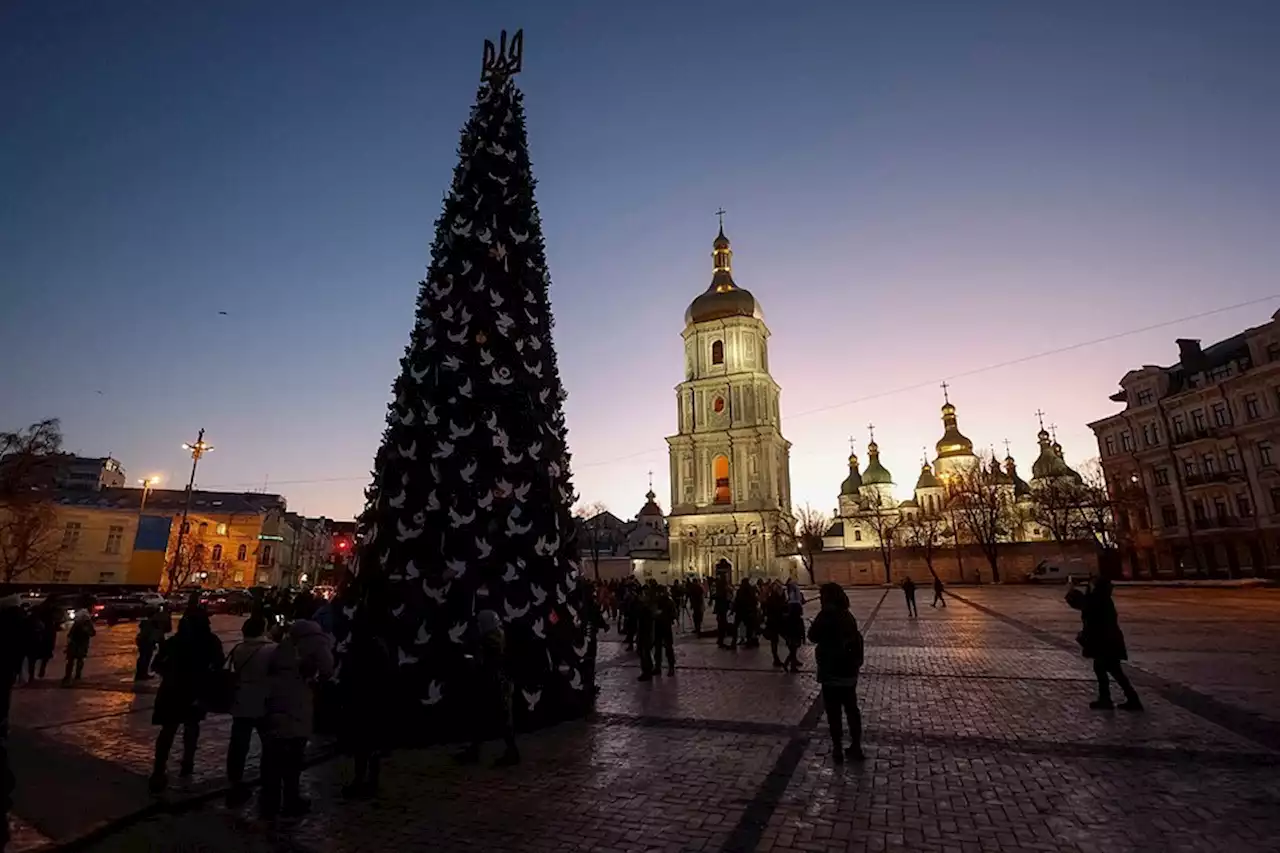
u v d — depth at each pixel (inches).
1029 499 2979.8
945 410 4030.5
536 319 436.1
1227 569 2103.8
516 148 459.2
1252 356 2085.4
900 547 2770.7
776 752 327.9
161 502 2674.7
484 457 389.1
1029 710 402.3
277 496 3036.4
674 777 292.0
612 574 2844.5
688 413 3095.5
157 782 279.4
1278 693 431.5
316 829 241.8
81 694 519.2
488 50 484.7
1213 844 218.8
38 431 1856.5
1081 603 419.5
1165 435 2330.2
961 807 253.3
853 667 317.7
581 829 239.0
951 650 669.9
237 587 2677.2
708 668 606.9
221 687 279.6
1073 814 244.5
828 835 231.0
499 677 317.4
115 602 1503.4
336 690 363.3
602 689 501.0
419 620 357.4
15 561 1916.8
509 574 377.4
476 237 421.1
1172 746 322.0
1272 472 1991.9
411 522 372.2
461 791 277.6
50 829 231.6
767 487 2866.6
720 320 3174.2
